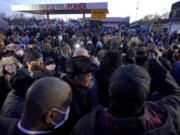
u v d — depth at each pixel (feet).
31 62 6.56
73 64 4.90
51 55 16.20
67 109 3.10
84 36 35.96
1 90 7.72
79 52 7.28
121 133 2.46
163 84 4.27
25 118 2.73
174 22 87.56
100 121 2.71
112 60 6.44
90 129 2.74
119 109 2.61
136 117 2.62
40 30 47.03
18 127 2.77
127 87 2.52
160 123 2.66
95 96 5.31
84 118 3.03
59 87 2.82
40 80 2.94
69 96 3.00
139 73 2.75
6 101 5.03
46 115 2.66
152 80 4.44
